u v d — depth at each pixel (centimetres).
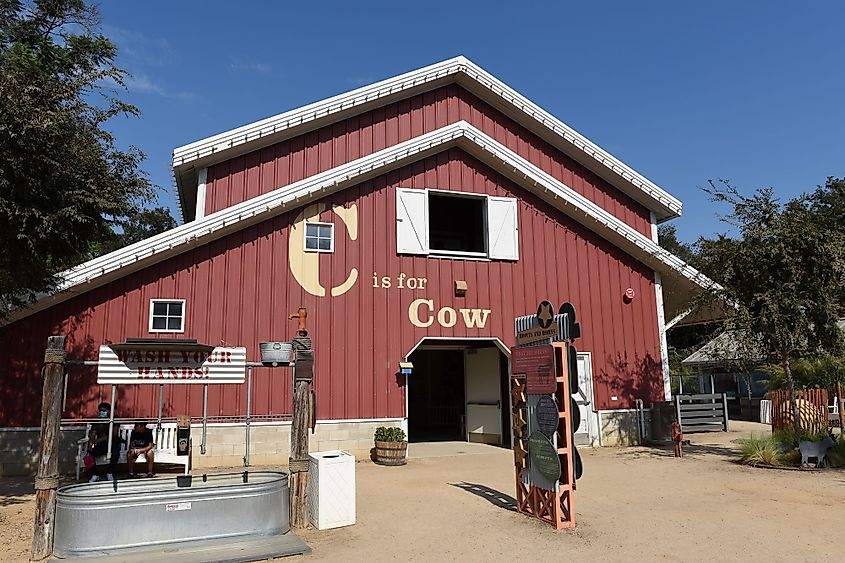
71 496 593
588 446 1393
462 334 1334
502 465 1173
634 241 1455
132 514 600
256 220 1216
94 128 905
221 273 1186
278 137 1337
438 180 1379
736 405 2275
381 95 1411
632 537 646
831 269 1096
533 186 1434
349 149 1393
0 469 1045
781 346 1127
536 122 1535
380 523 718
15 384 1059
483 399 1557
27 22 917
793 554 584
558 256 1445
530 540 642
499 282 1386
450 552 605
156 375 721
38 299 1027
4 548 630
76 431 1068
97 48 931
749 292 1156
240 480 701
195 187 1423
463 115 1510
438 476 1048
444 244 1895
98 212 918
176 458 1027
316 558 589
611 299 1470
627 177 1553
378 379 1255
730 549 602
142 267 1139
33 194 820
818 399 1242
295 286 1230
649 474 1030
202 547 612
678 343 3294
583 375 1418
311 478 727
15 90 775
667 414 1432
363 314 1269
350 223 1292
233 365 761
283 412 1177
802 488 886
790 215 1153
